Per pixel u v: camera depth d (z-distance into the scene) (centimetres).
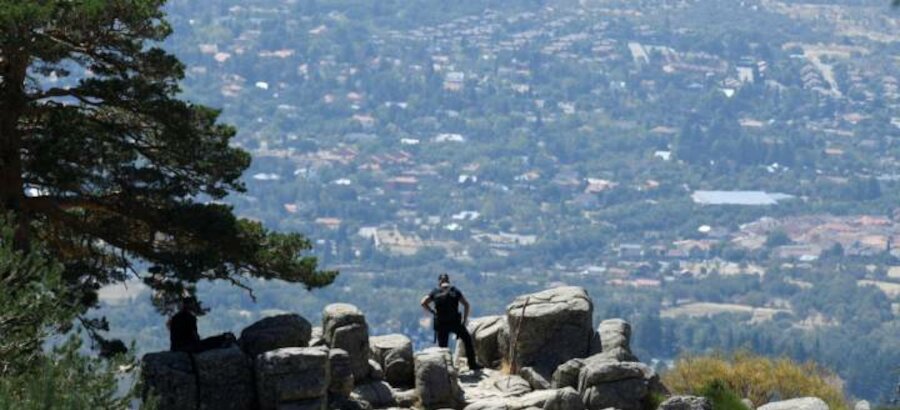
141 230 7269
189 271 6962
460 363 6638
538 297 6381
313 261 7250
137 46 7112
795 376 7088
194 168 7181
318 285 7231
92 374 4138
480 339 6625
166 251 7056
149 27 7038
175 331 5722
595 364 5669
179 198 7275
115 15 6900
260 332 5622
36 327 4422
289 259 7244
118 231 7044
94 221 7331
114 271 7131
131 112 7250
